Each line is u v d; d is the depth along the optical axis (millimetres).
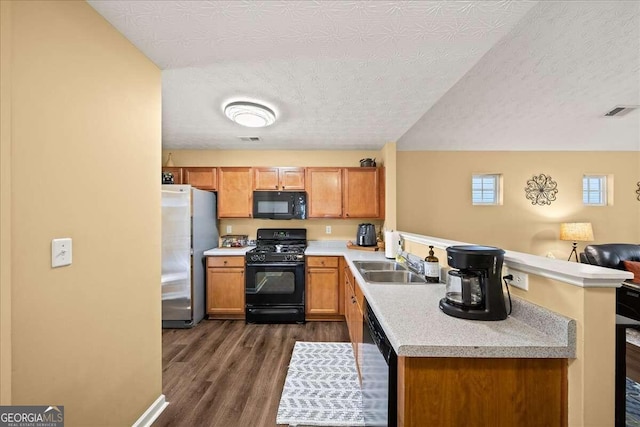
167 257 3043
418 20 1283
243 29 1354
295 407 1786
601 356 948
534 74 2359
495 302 1189
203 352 2512
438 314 1262
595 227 4203
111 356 1337
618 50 2031
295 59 1638
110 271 1332
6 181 872
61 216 1089
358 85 1967
